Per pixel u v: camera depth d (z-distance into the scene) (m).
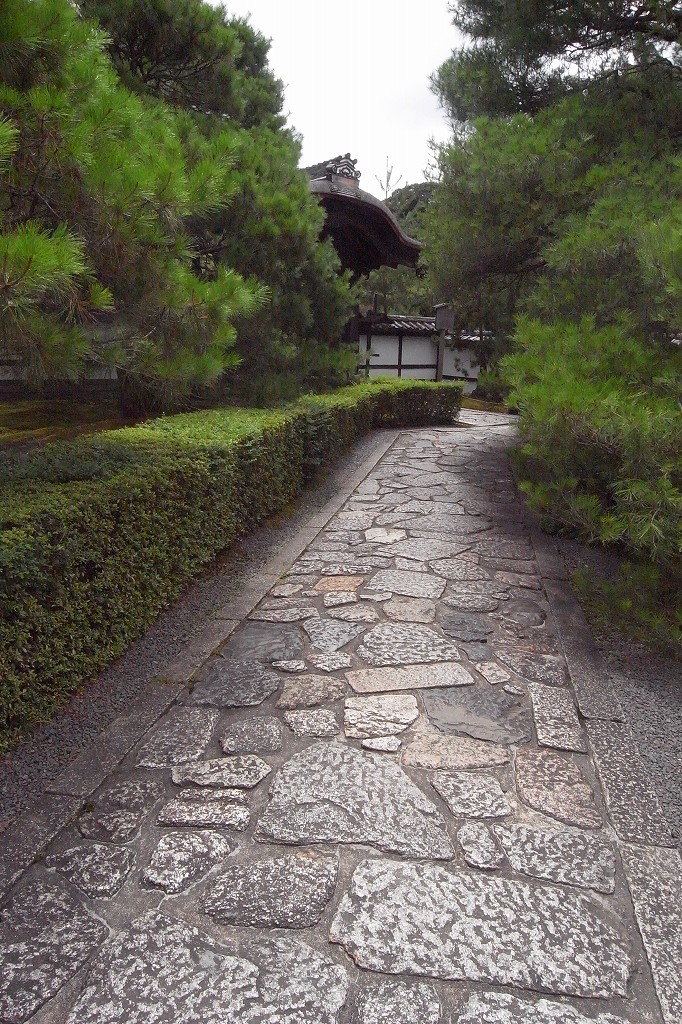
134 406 8.30
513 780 2.73
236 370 7.85
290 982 1.84
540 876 2.23
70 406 9.28
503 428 12.86
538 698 3.38
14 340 2.90
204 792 2.64
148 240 3.32
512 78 7.96
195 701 3.33
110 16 6.86
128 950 1.94
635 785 2.72
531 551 5.81
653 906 2.12
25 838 2.39
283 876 2.21
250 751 2.90
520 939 1.99
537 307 6.38
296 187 8.42
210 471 4.86
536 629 4.21
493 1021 1.74
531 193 6.93
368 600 4.65
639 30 7.05
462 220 7.41
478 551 5.78
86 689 3.41
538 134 6.63
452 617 4.36
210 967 1.88
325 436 8.22
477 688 3.46
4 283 2.43
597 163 6.56
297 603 4.61
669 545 3.56
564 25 7.16
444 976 1.87
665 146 6.36
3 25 2.79
